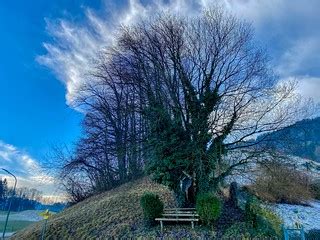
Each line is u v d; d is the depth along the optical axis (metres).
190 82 20.95
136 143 22.75
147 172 20.97
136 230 17.72
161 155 19.95
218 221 17.78
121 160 36.62
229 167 19.39
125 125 30.95
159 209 17.98
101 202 25.53
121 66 25.56
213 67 20.75
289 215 22.86
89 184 40.16
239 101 19.62
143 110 21.66
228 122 19.53
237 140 19.45
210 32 21.70
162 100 21.03
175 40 21.97
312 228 20.22
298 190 27.48
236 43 21.36
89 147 35.78
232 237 15.69
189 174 19.75
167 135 19.94
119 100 33.53
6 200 101.25
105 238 17.56
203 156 19.08
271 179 24.77
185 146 19.59
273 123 19.31
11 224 58.69
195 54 21.50
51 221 23.91
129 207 22.06
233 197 21.72
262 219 17.70
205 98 20.20
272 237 16.19
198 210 17.06
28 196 101.94
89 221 20.91
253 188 24.75
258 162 19.06
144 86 22.53
